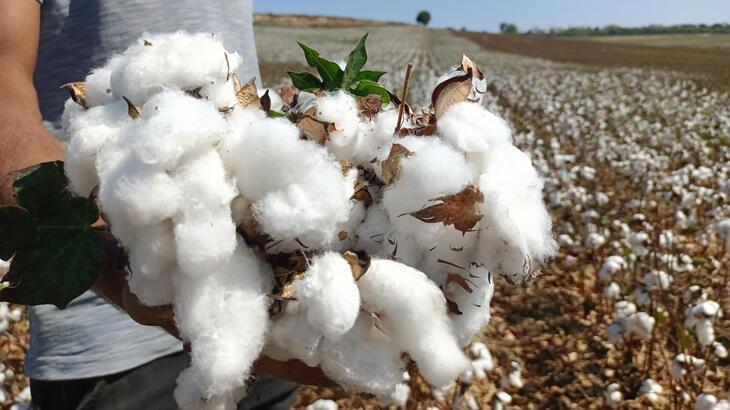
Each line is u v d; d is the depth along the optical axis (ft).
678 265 7.75
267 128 1.19
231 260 1.19
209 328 1.15
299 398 5.46
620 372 6.05
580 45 89.35
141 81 1.32
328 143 1.35
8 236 1.28
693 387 5.30
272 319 1.27
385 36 92.89
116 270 1.43
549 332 7.02
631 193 11.12
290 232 1.17
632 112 25.22
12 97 1.95
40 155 1.65
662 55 68.64
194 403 1.20
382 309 1.26
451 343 1.27
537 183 1.37
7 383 5.46
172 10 2.50
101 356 2.55
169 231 1.17
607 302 7.14
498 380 6.10
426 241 1.28
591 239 7.67
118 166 1.14
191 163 1.15
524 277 1.34
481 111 1.36
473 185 1.23
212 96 1.35
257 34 84.69
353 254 1.24
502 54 68.95
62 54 2.46
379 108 1.53
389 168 1.27
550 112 23.62
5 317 6.49
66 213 1.30
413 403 4.72
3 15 2.15
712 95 30.50
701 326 4.99
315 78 1.68
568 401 5.72
